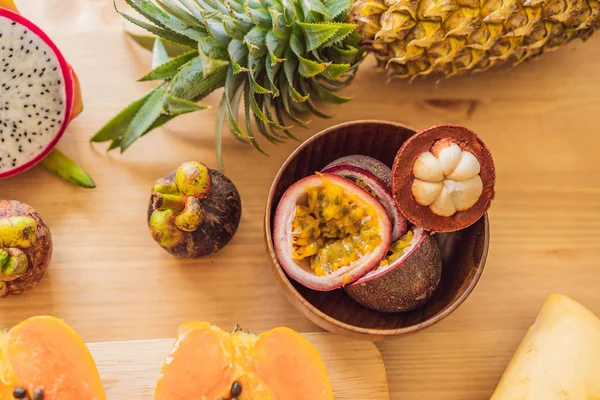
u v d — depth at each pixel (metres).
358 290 0.50
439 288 0.53
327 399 0.49
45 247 0.52
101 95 0.59
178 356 0.48
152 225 0.53
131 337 0.55
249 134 0.56
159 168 0.58
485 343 0.57
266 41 0.51
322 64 0.50
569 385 0.52
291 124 0.59
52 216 0.56
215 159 0.58
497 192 0.59
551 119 0.61
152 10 0.52
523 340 0.56
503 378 0.54
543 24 0.55
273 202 0.52
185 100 0.52
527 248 0.59
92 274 0.56
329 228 0.52
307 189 0.51
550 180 0.60
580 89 0.62
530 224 0.59
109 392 0.52
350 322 0.52
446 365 0.56
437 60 0.56
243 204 0.58
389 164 0.55
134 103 0.55
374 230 0.51
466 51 0.56
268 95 0.54
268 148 0.59
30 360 0.49
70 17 0.60
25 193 0.57
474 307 0.57
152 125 0.55
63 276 0.55
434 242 0.51
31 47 0.54
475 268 0.51
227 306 0.56
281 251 0.51
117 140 0.56
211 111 0.59
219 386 0.49
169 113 0.53
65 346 0.49
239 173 0.58
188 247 0.54
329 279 0.50
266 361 0.49
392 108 0.61
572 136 0.61
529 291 0.58
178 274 0.56
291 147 0.59
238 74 0.53
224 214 0.54
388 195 0.51
